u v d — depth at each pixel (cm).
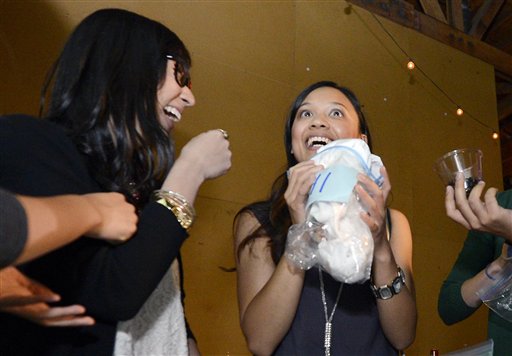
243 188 302
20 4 243
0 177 69
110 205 71
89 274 73
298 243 97
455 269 139
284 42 344
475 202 103
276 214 125
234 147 304
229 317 281
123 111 85
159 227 75
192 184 83
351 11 391
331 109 134
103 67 85
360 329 112
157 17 289
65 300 75
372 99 386
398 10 422
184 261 273
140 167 87
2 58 234
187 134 286
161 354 88
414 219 388
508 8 488
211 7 313
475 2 496
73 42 89
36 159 71
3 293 64
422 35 436
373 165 104
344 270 89
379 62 399
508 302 111
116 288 72
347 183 94
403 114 404
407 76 414
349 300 115
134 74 87
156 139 88
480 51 473
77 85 84
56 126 79
